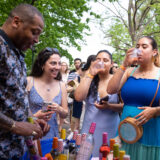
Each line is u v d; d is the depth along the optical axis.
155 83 2.25
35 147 1.80
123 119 2.35
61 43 13.38
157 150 2.20
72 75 6.05
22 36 1.59
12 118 1.64
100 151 1.76
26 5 1.60
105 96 2.71
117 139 2.37
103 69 2.69
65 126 7.30
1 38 1.51
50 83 2.65
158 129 2.22
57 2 10.14
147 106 2.27
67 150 1.76
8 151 1.67
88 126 2.80
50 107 2.30
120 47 21.52
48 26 10.42
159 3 18.86
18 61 1.64
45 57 2.57
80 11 10.39
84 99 2.78
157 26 21.36
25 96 1.75
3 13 8.93
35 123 1.79
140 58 2.31
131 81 2.38
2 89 1.55
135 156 2.25
